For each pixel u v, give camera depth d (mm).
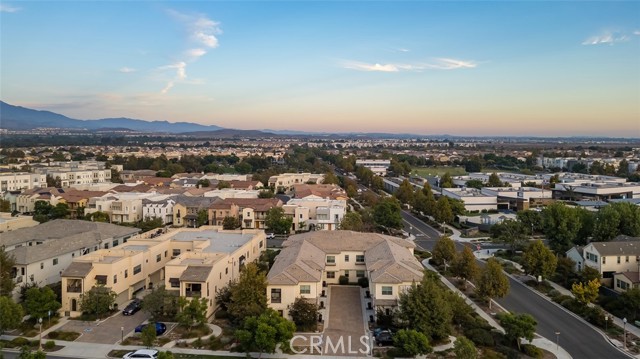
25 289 67438
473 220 137125
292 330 53844
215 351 54562
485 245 111562
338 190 170625
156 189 168875
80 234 87188
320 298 71938
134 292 72750
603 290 75375
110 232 94750
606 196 166875
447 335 56875
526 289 78688
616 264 79688
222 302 66312
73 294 64500
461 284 80375
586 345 57031
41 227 92438
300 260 69375
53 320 62625
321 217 128125
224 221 126625
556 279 83062
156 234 100875
